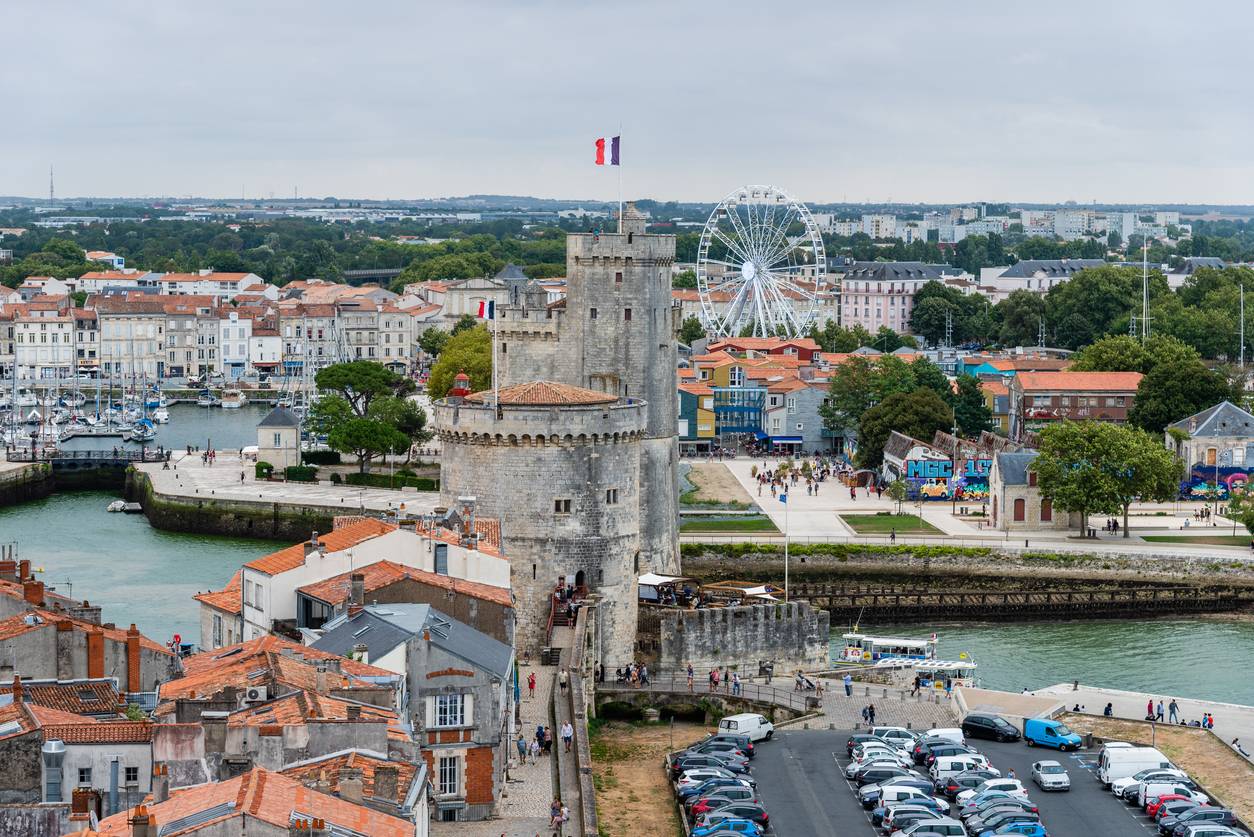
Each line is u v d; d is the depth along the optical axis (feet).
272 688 433.48
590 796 530.68
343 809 354.95
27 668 508.12
